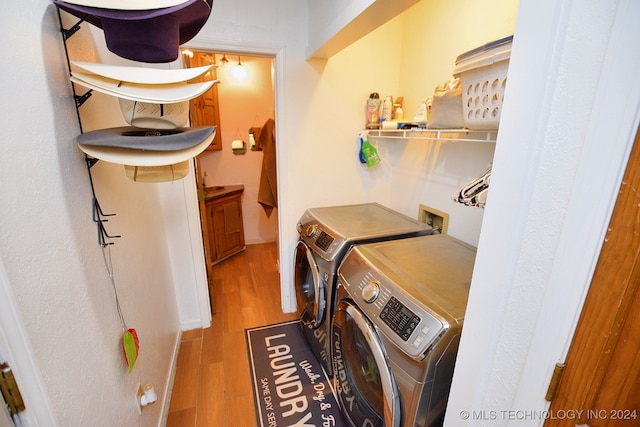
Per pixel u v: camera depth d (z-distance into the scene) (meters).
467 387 0.73
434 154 1.80
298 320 2.33
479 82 1.03
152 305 1.49
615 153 0.43
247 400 1.64
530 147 0.52
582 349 0.50
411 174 2.04
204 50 1.76
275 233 3.84
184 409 1.59
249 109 3.39
